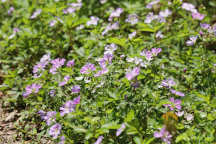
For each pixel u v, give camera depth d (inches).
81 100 110.1
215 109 104.8
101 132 97.0
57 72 124.3
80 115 105.0
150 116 104.7
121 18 178.5
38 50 161.2
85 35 164.6
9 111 138.4
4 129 127.1
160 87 113.7
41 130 122.6
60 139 104.6
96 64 129.7
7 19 210.1
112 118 103.9
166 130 88.4
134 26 179.3
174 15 170.9
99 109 108.3
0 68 170.7
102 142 102.3
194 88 123.9
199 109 107.9
